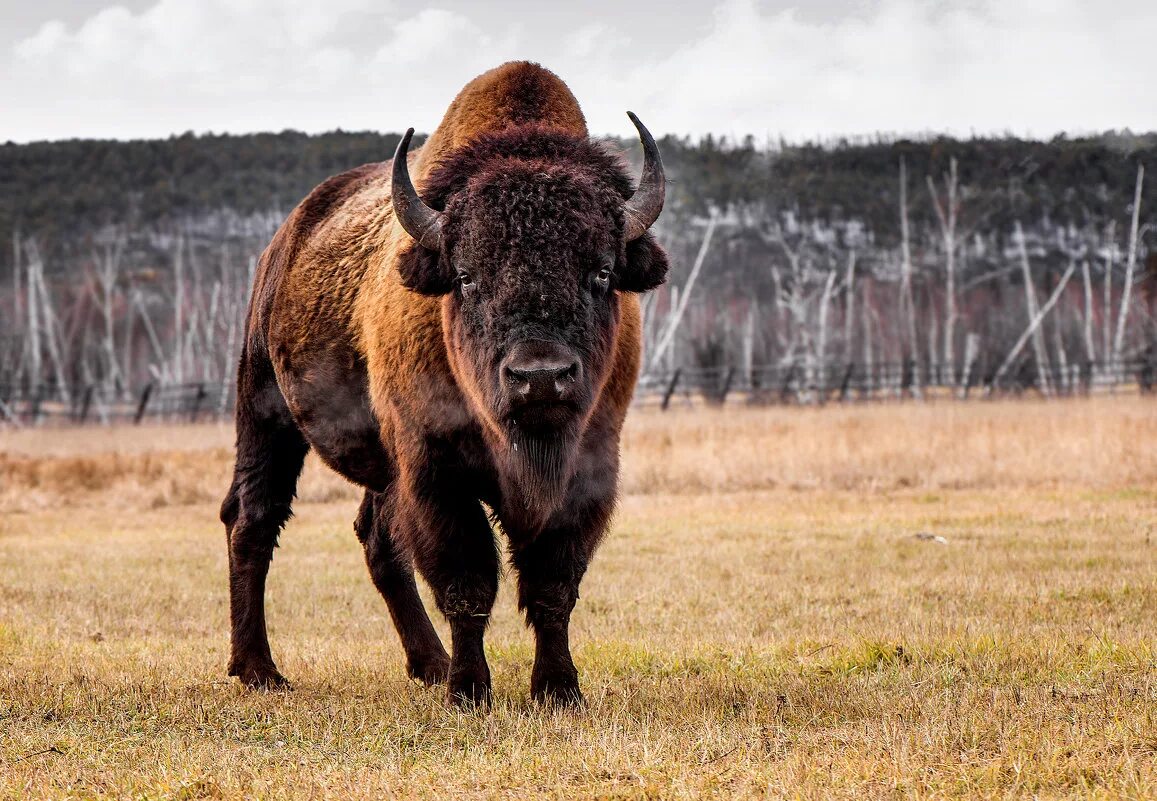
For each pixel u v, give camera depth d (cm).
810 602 1738
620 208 1030
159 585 2119
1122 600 1628
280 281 1467
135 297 13388
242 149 19150
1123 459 3581
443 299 1068
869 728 943
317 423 1377
